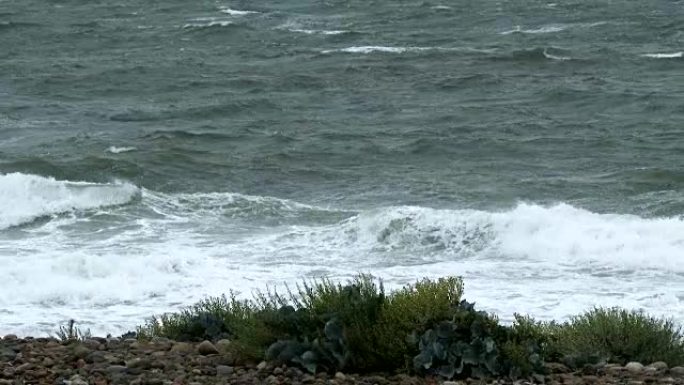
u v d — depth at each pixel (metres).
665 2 126.56
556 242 34.25
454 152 56.69
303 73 86.69
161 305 27.53
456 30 111.38
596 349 16.27
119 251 34.69
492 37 105.75
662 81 81.19
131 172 51.00
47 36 112.12
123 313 26.73
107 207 41.66
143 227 38.66
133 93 79.62
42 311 27.02
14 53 101.38
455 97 76.25
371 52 97.12
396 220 36.44
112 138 60.69
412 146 57.81
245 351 14.98
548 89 76.19
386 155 55.97
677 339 17.34
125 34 113.81
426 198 45.12
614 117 67.56
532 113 69.44
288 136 61.03
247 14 126.50
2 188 41.97
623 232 34.44
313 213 41.25
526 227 35.38
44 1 143.00
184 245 35.44
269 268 31.94
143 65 92.31
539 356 14.88
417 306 15.12
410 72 86.56
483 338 15.01
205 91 80.06
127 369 14.06
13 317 26.31
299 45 103.62
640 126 64.06
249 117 69.12
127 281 29.33
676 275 30.83
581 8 123.44
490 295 28.27
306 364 14.38
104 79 85.38
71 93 79.62
